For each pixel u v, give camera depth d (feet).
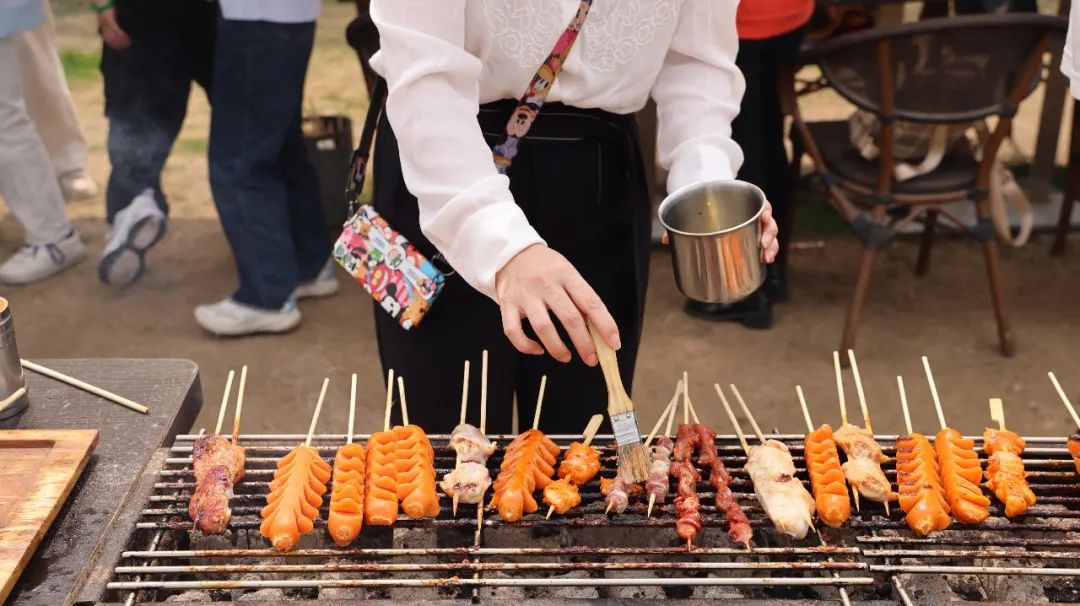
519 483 5.51
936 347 13.02
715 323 13.71
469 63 5.33
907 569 5.03
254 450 6.09
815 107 20.58
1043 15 10.43
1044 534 5.73
